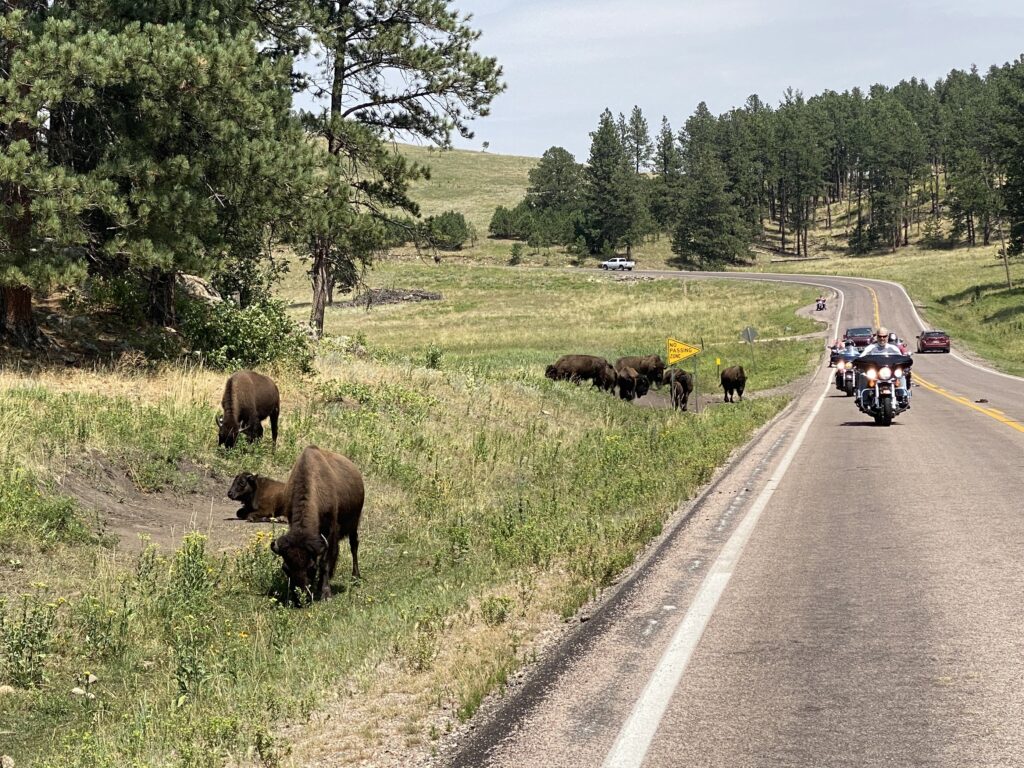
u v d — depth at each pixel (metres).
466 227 161.12
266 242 28.77
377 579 11.11
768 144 175.12
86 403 15.44
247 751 5.30
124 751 5.75
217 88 20.47
